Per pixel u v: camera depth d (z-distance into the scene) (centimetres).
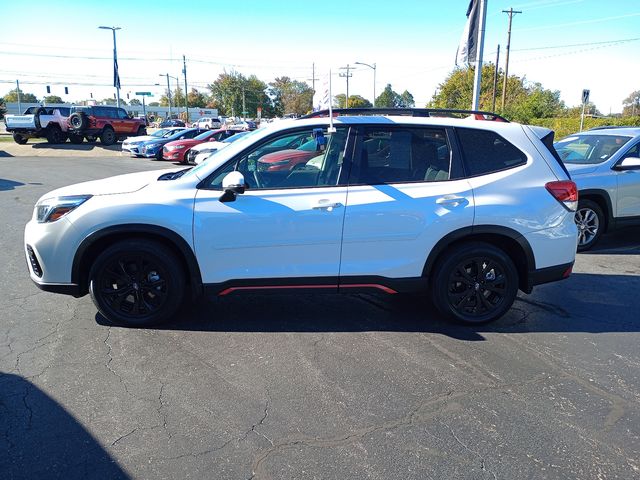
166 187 421
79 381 345
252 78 9256
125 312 433
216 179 423
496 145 445
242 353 391
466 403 326
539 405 325
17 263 627
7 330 427
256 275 423
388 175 430
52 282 419
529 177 438
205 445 280
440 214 423
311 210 414
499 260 438
